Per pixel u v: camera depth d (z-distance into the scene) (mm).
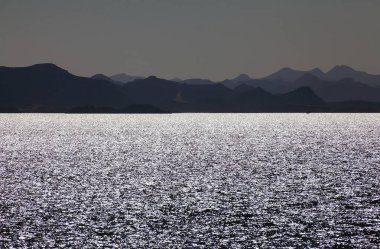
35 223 104562
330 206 118875
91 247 88688
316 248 87688
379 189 141875
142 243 90750
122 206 121000
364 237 93750
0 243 90812
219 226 101500
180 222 104688
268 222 104500
